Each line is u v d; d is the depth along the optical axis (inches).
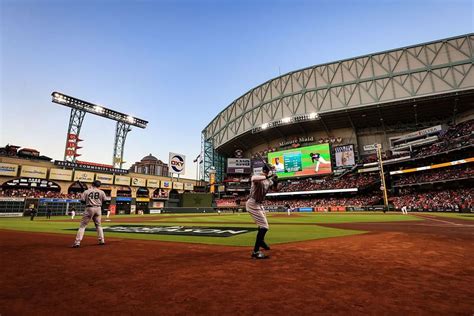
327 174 2464.3
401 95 2159.2
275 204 2517.2
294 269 169.9
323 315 99.0
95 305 111.4
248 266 179.2
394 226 546.6
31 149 1950.1
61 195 1907.0
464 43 2059.5
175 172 2714.1
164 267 177.6
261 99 2891.2
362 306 107.9
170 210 2362.2
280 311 103.3
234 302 113.5
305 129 2748.5
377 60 2329.0
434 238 317.7
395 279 146.8
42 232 459.8
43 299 119.0
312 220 868.0
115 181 2253.9
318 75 2561.5
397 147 2214.6
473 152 1759.4
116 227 561.6
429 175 1931.6
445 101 2071.9
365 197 2170.3
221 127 3356.3
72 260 202.8
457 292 124.6
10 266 183.8
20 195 1710.1
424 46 2176.4
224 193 3016.7
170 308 107.5
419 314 99.5
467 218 849.5
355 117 2415.1
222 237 363.3
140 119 2652.6
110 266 181.9
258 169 2864.2
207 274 159.0
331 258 205.0
